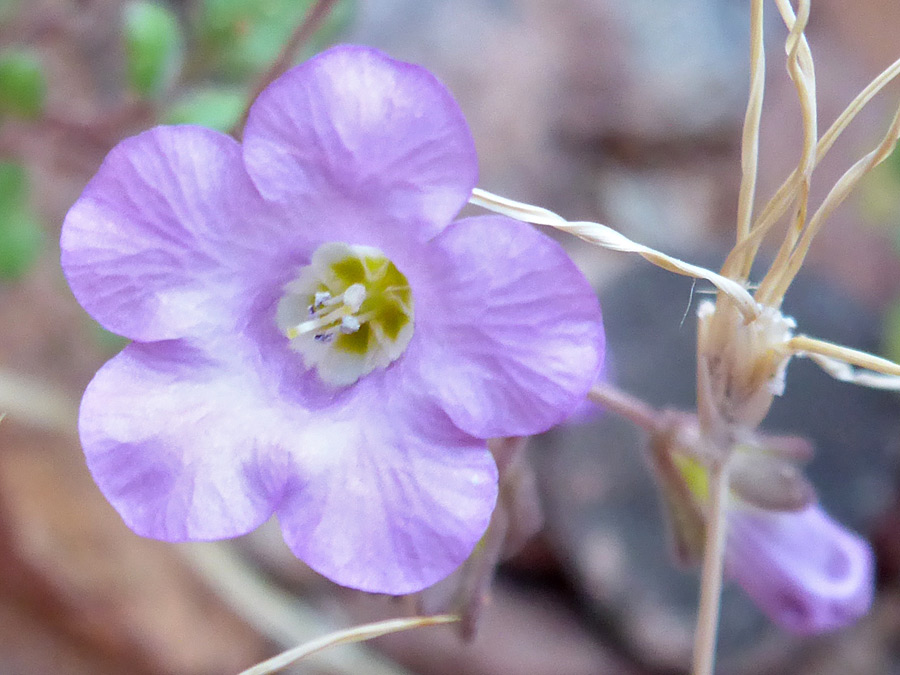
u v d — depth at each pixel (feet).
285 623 0.21
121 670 0.21
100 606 0.21
